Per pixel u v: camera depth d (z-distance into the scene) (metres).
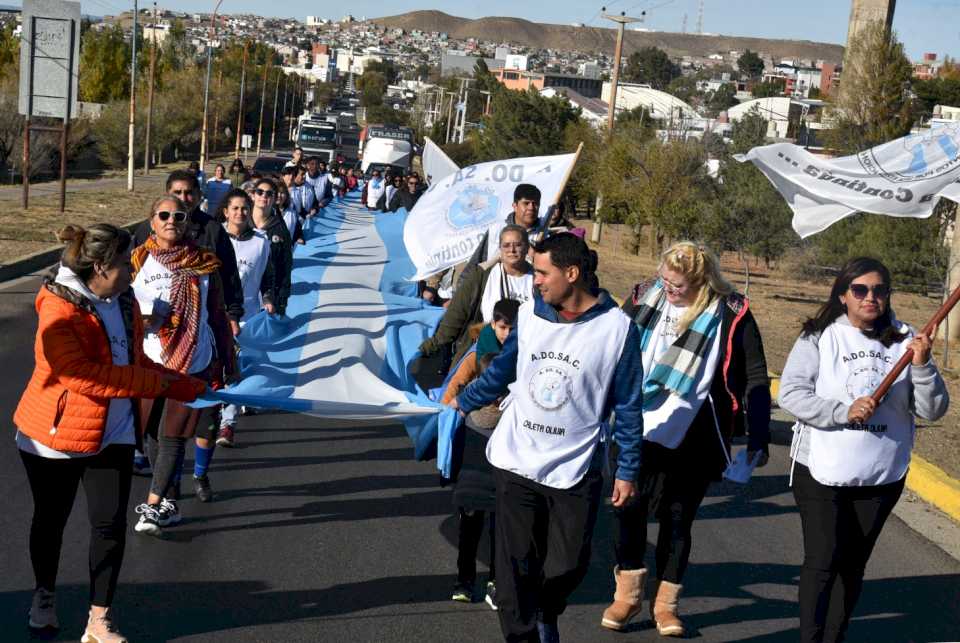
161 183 45.06
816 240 26.27
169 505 6.34
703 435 5.19
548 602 4.68
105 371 4.55
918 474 8.48
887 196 8.12
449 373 6.50
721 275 5.16
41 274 16.98
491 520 5.52
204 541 6.21
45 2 25.91
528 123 58.19
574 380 4.45
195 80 75.75
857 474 4.76
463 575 5.56
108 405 4.66
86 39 74.25
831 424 4.68
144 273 6.11
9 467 7.27
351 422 9.20
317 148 59.75
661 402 5.17
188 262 6.14
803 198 8.38
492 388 4.70
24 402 4.74
